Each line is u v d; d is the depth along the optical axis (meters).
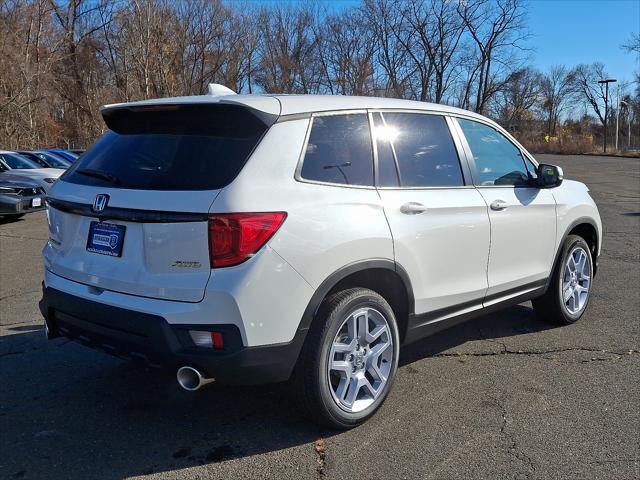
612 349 4.61
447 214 3.84
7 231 11.23
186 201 2.88
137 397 3.87
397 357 3.62
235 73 43.91
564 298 5.11
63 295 3.35
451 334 5.05
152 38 33.53
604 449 3.15
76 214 3.37
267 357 2.95
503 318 5.49
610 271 7.23
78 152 21.19
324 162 3.26
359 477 2.93
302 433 3.38
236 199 2.85
